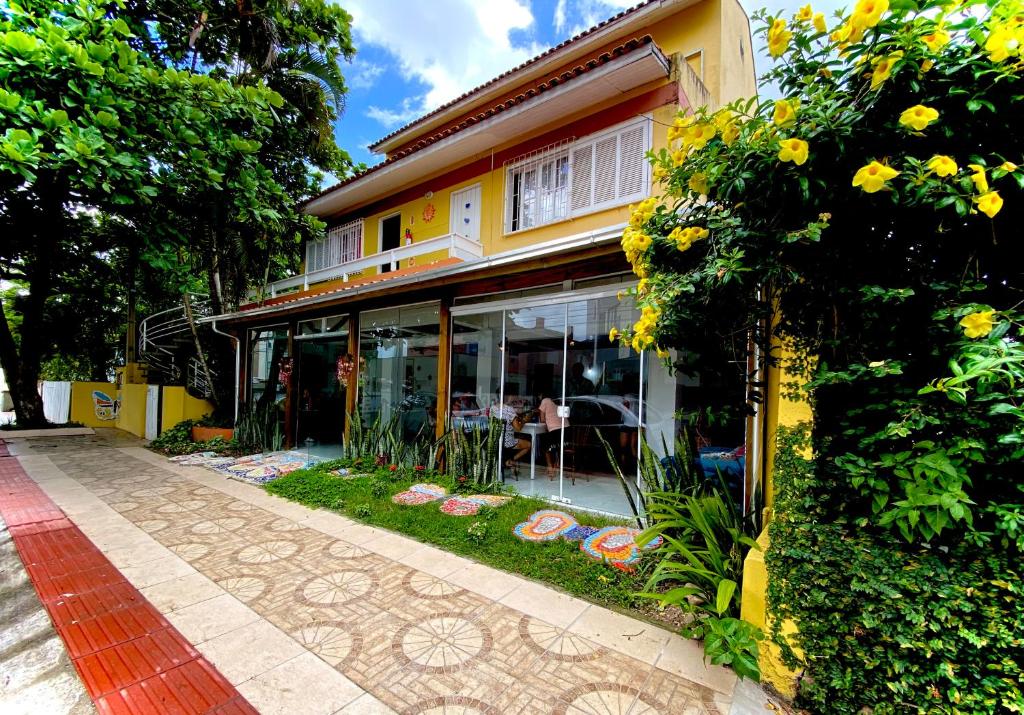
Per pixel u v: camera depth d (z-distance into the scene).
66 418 15.05
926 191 1.68
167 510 5.46
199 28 9.93
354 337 8.49
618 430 5.50
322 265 13.62
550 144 8.74
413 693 2.34
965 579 1.72
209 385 11.61
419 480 6.45
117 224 9.54
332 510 5.44
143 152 7.05
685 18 8.22
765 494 3.20
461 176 10.29
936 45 1.64
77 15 6.86
